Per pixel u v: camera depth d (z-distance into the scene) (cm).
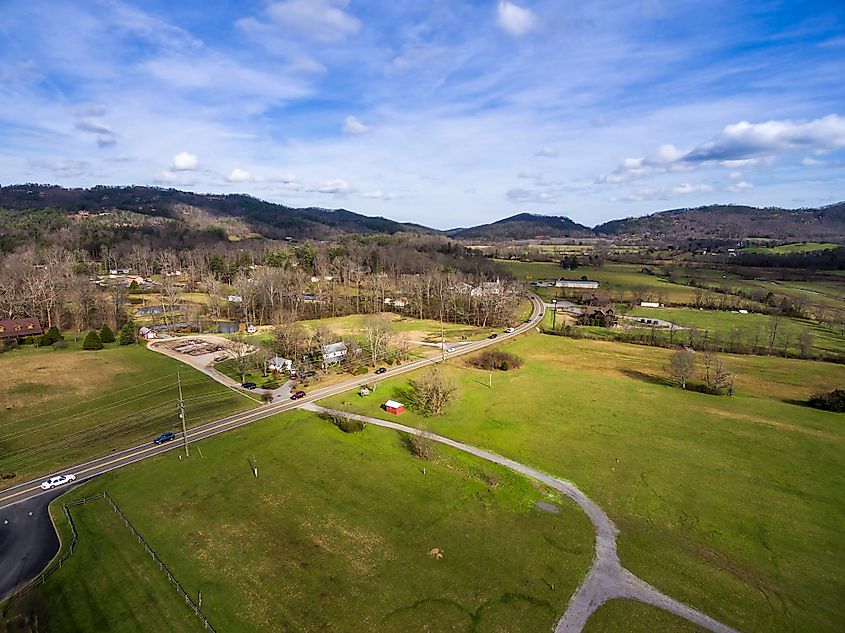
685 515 6197
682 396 10594
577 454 7806
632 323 18300
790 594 4869
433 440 8181
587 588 4894
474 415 9312
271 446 7794
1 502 6197
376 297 19462
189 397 9769
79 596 4650
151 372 11100
